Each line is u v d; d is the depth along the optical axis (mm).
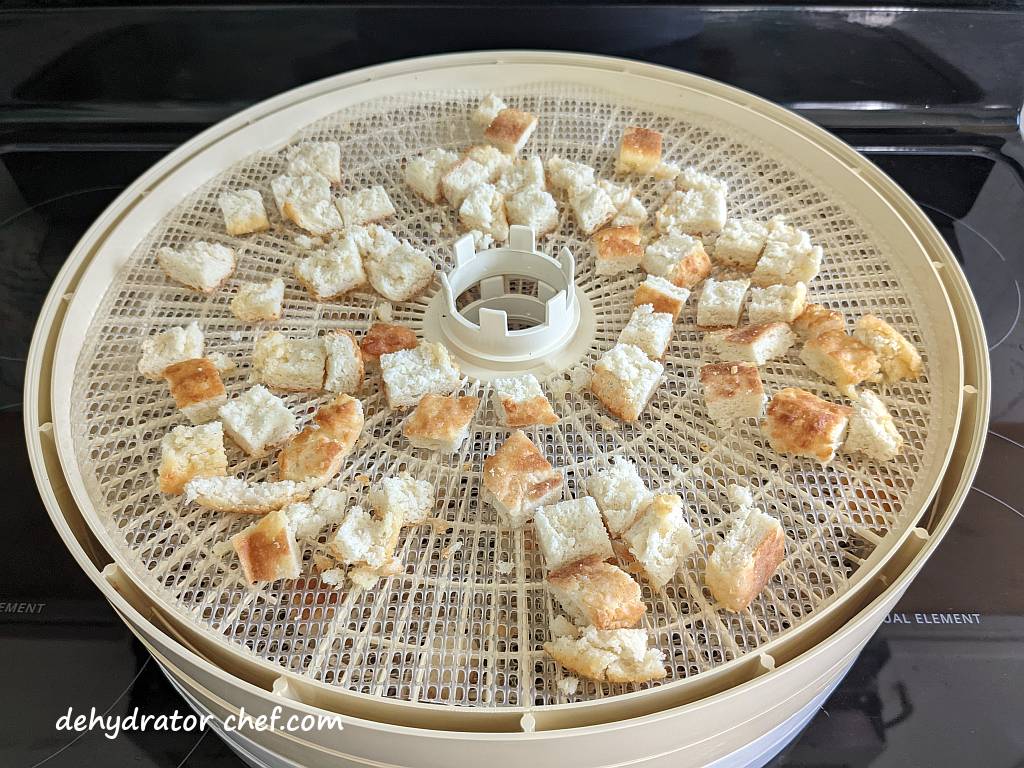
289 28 501
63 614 345
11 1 484
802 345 345
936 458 297
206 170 406
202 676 250
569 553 272
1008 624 334
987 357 315
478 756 228
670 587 277
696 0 491
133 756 307
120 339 345
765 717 258
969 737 306
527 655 257
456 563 278
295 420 310
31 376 318
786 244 354
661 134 418
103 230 377
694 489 294
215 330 350
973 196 487
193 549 282
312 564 281
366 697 232
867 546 281
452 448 304
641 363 313
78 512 302
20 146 523
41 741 311
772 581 276
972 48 497
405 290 355
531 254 354
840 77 519
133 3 488
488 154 400
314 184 391
